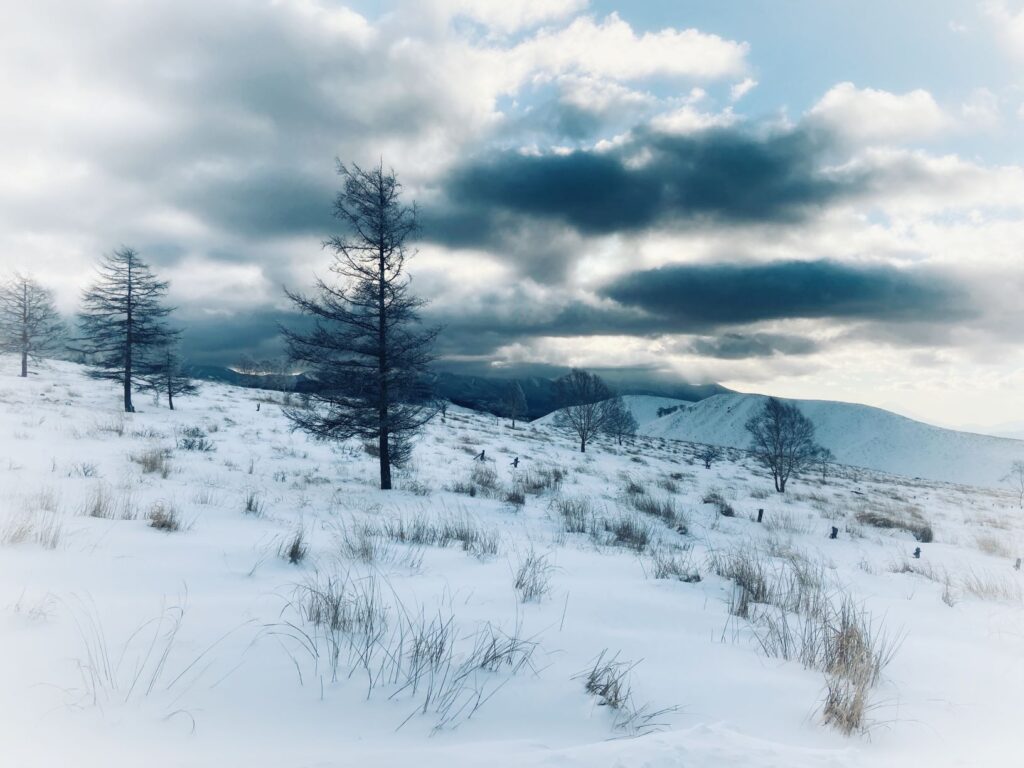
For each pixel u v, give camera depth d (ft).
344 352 50.21
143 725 7.43
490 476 65.00
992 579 34.37
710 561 28.48
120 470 41.86
